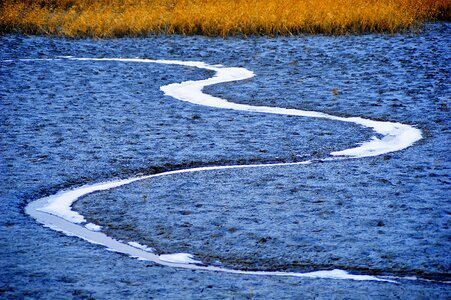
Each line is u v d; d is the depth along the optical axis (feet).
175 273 43.75
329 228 50.98
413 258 45.55
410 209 54.80
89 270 43.93
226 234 50.37
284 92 108.37
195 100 102.27
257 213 54.54
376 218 52.90
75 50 156.87
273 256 46.57
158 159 70.38
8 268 44.06
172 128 83.66
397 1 203.62
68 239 49.80
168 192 60.39
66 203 58.29
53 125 85.05
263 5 197.67
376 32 176.65
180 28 182.50
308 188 60.75
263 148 74.69
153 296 40.01
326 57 143.54
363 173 65.31
